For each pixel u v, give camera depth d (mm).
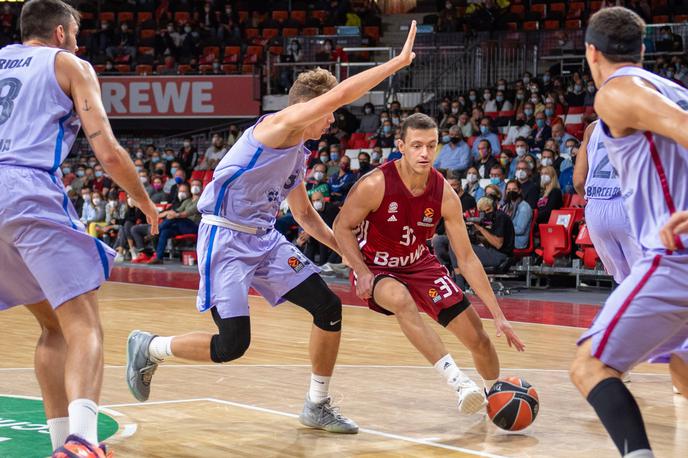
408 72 20391
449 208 4941
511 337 4859
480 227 12070
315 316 4613
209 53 23453
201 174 18578
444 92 19719
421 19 24391
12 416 4801
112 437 4449
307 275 4613
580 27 20562
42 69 3525
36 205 3420
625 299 3027
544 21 21125
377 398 5512
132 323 9227
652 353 3311
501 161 14812
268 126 4312
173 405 5223
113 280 14469
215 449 4254
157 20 25109
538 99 17203
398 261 5039
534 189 13336
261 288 4707
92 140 3451
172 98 21516
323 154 17047
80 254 3439
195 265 17266
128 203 17875
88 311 3445
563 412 5148
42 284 3414
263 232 4594
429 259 5145
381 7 26844
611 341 3025
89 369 3326
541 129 15852
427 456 4148
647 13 19125
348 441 4434
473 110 17125
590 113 16688
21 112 3500
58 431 3676
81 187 19641
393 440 4465
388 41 23922
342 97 3951
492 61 19672
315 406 4672
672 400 5535
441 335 8562
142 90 21641
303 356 7152
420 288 5004
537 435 4574
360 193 4906
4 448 4105
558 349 7664
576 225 12688
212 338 4551
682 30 18344
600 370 3041
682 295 2980
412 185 4883
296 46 21641
